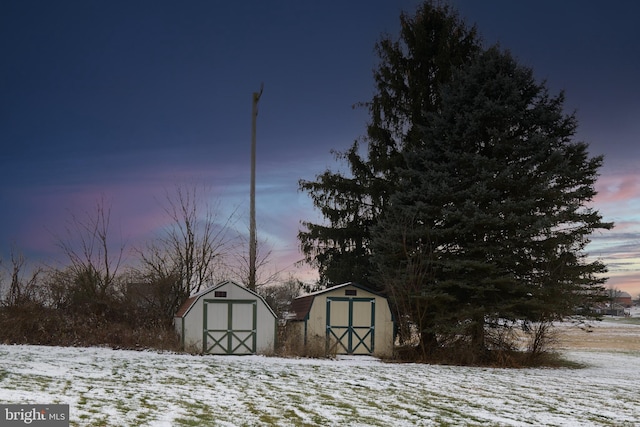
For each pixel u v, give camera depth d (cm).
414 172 2892
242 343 2642
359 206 3472
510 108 2748
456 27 3297
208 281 3275
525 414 1396
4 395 1240
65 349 2427
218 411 1245
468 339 2688
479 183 2725
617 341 4881
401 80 3344
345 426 1177
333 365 2312
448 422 1267
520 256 2736
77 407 1176
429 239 2778
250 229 3186
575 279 2695
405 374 2095
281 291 3459
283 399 1447
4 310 2655
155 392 1442
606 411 1486
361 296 2831
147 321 2872
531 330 2755
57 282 2852
